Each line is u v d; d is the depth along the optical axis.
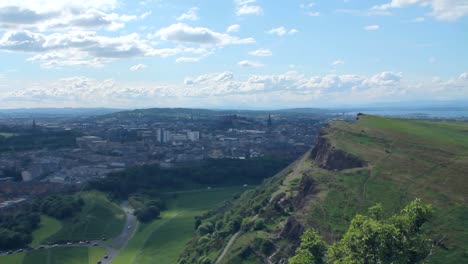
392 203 120.94
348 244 66.69
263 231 138.12
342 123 199.50
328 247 74.00
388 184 131.25
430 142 160.00
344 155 157.75
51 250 196.12
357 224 68.12
